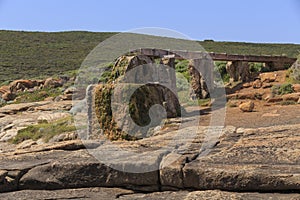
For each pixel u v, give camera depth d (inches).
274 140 256.4
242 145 253.1
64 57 1517.0
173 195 218.1
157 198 214.5
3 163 260.1
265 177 205.9
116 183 234.5
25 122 509.4
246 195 205.5
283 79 579.5
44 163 250.2
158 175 228.2
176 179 223.0
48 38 1930.4
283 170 209.5
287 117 354.0
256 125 323.9
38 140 397.1
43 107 598.5
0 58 1467.8
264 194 204.8
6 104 725.9
